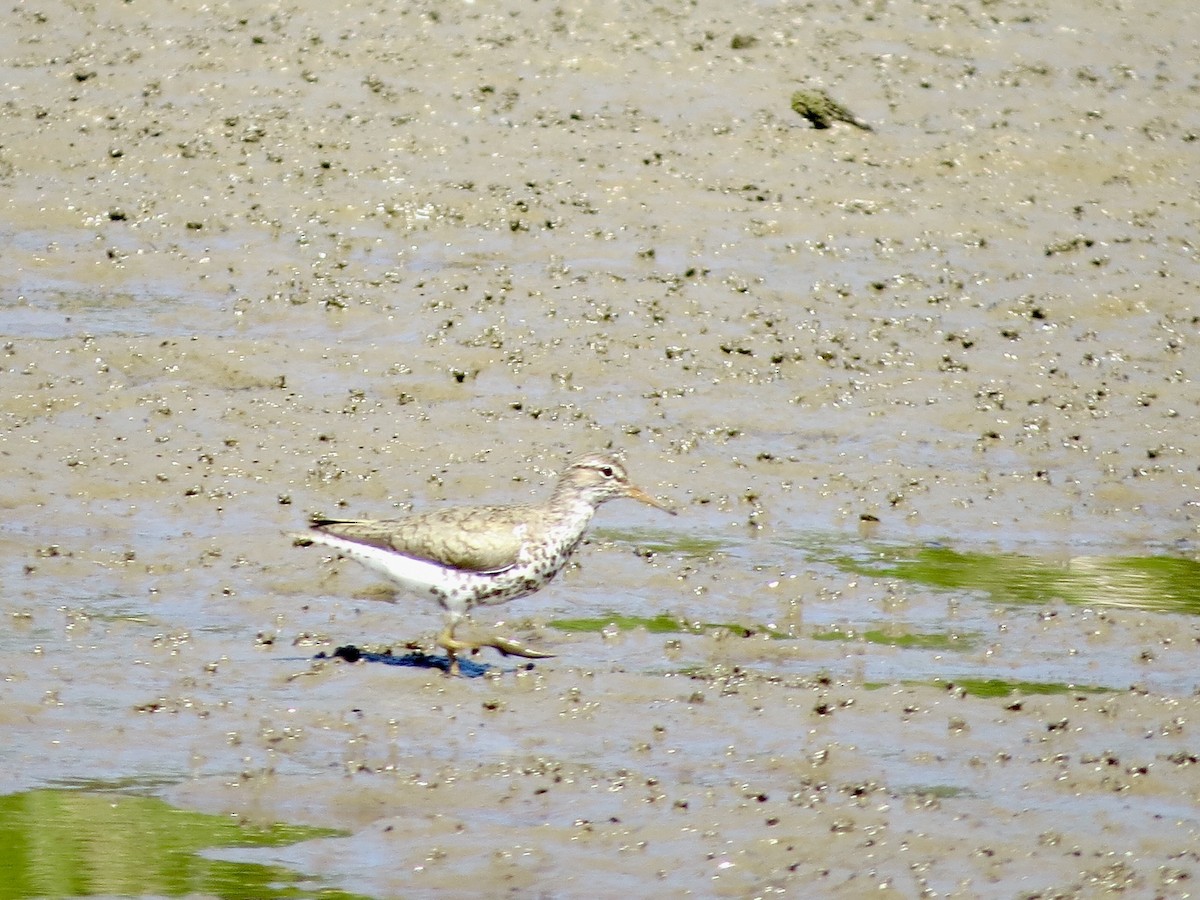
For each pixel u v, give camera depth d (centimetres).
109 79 2523
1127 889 966
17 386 1755
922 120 2583
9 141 2342
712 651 1310
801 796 1064
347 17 2733
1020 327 2066
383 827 1027
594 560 1478
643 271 2127
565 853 1000
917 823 1035
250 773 1080
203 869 991
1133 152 2553
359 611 1366
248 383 1816
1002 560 1545
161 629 1308
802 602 1421
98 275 2067
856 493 1669
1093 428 1841
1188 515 1677
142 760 1102
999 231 2302
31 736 1127
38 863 991
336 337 1939
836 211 2314
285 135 2402
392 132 2431
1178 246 2309
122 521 1517
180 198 2244
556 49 2662
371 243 2167
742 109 2556
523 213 2245
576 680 1230
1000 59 2780
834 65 2700
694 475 1684
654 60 2659
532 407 1797
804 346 1969
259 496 1583
